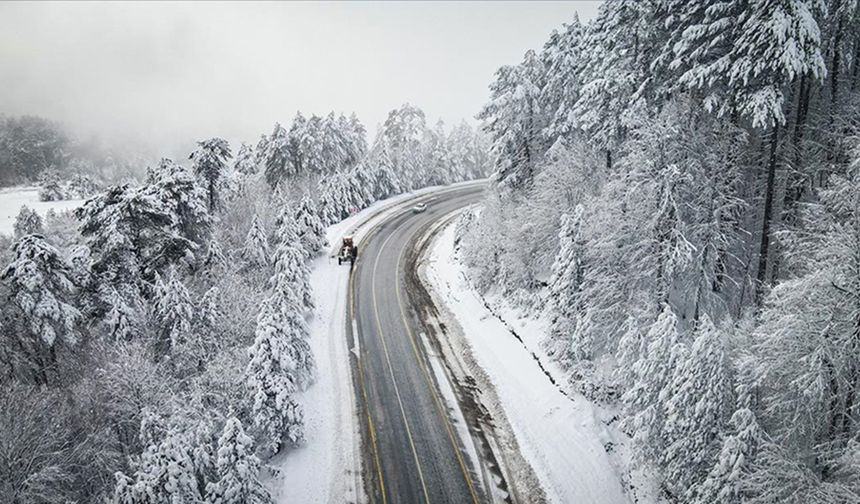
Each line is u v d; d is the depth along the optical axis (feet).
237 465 54.85
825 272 46.70
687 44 71.46
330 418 80.43
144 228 97.66
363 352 99.66
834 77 73.26
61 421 67.46
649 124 76.33
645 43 86.12
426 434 77.20
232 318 96.84
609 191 83.20
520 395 84.02
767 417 51.52
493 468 70.64
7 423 60.75
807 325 47.34
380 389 88.07
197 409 69.92
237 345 90.58
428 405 83.92
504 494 66.49
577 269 82.58
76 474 63.72
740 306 75.56
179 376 83.10
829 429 48.37
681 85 77.05
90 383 73.61
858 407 46.44
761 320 60.39
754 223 81.00
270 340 73.92
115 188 93.76
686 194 75.41
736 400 52.70
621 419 71.67
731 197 73.77
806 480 45.06
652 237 74.90
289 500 64.59
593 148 103.91
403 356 98.37
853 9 63.36
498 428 78.28
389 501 65.41
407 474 69.62
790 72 58.03
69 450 65.72
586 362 79.92
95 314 88.53
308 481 67.82
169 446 52.37
